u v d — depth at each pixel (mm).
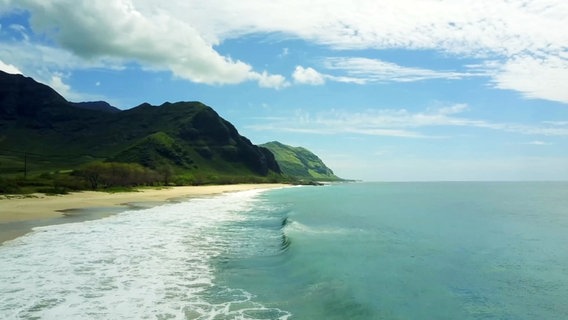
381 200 87250
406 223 42469
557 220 47438
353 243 28422
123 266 19797
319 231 34625
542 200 91750
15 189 63219
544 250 27547
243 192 116562
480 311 14492
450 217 49938
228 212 50812
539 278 19500
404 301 15320
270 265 21062
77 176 87500
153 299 14977
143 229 32281
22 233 28266
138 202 60594
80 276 17703
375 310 14141
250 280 18016
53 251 22531
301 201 80312
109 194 74188
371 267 20938
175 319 12969
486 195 116688
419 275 19562
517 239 32594
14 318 12570
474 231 37156
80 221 35500
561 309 14812
